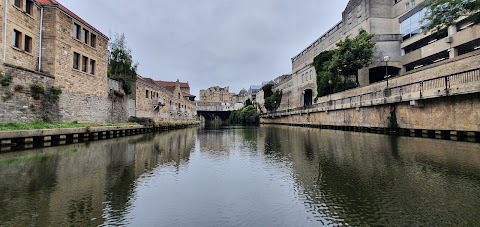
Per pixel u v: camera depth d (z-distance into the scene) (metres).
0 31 16.52
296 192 7.42
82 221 5.45
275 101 74.75
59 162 11.43
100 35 27.86
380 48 42.16
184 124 61.06
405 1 43.22
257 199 6.90
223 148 17.77
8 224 5.23
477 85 15.07
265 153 14.95
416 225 5.06
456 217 5.36
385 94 23.91
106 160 12.34
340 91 38.78
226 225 5.30
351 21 50.16
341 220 5.43
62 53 21.91
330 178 8.77
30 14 19.95
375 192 7.14
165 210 6.14
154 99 43.47
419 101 19.88
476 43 31.38
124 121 33.06
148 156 13.91
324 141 20.19
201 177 9.32
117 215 5.80
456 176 8.35
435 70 19.94
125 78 34.34
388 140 18.97
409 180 8.14
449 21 21.34
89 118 25.67
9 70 16.50
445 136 18.20
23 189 7.56
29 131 14.91
